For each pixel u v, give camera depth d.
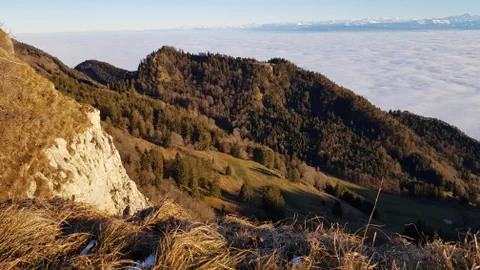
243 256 3.23
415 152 111.56
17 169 8.29
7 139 8.51
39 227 3.54
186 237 3.25
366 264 3.00
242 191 47.25
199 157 60.97
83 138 11.41
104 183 11.57
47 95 10.73
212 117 131.25
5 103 9.09
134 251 3.38
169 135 60.62
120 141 48.84
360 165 97.06
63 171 9.49
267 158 74.50
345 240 3.43
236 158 73.50
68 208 4.48
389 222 62.22
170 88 147.88
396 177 93.19
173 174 43.62
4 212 3.60
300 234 3.65
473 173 116.75
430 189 78.44
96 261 3.10
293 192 60.00
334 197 63.44
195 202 35.38
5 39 11.73
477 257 2.94
